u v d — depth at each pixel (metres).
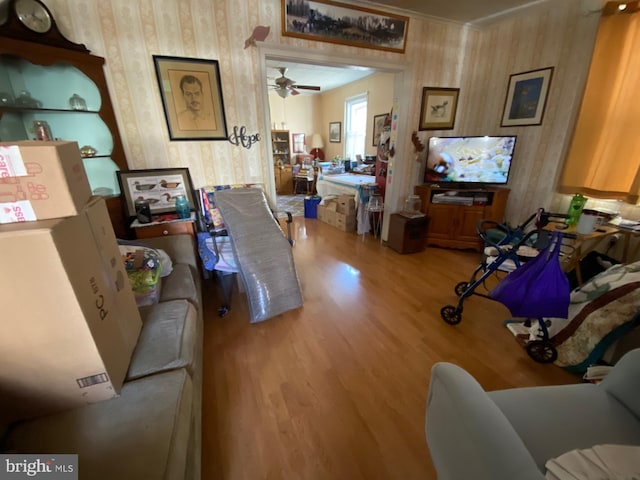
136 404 0.89
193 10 2.02
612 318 1.39
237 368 1.63
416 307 2.23
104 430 0.81
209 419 1.32
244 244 2.05
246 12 2.17
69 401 0.87
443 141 3.19
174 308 1.40
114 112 1.97
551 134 2.75
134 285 1.43
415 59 2.97
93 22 1.80
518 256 2.02
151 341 1.16
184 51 2.06
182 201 2.15
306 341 1.85
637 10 2.03
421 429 1.27
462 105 3.43
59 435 0.79
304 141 7.46
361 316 2.12
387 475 1.10
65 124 1.87
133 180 2.10
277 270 2.11
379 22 2.65
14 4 1.45
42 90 1.75
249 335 1.92
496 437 0.58
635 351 0.92
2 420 0.81
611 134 2.26
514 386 1.49
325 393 1.46
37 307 0.75
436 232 3.43
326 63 2.60
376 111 5.41
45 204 0.79
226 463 1.14
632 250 2.21
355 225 4.18
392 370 1.61
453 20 2.96
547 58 2.68
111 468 0.71
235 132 2.38
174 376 1.01
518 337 1.83
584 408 0.90
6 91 1.57
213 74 2.18
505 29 2.96
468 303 2.28
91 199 0.99
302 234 4.05
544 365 1.62
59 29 1.72
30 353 0.78
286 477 1.09
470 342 1.83
